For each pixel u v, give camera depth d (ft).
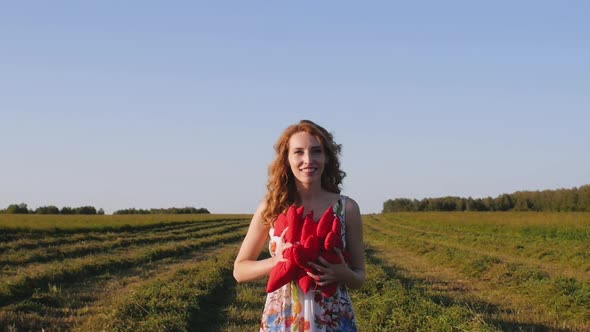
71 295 45.42
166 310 35.60
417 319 33.60
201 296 41.50
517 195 363.56
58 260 70.64
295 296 11.96
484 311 40.91
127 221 171.22
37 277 49.57
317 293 11.91
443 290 52.42
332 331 11.87
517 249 89.40
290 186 12.77
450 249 88.89
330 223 11.91
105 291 48.73
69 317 36.50
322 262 11.64
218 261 66.59
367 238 139.54
